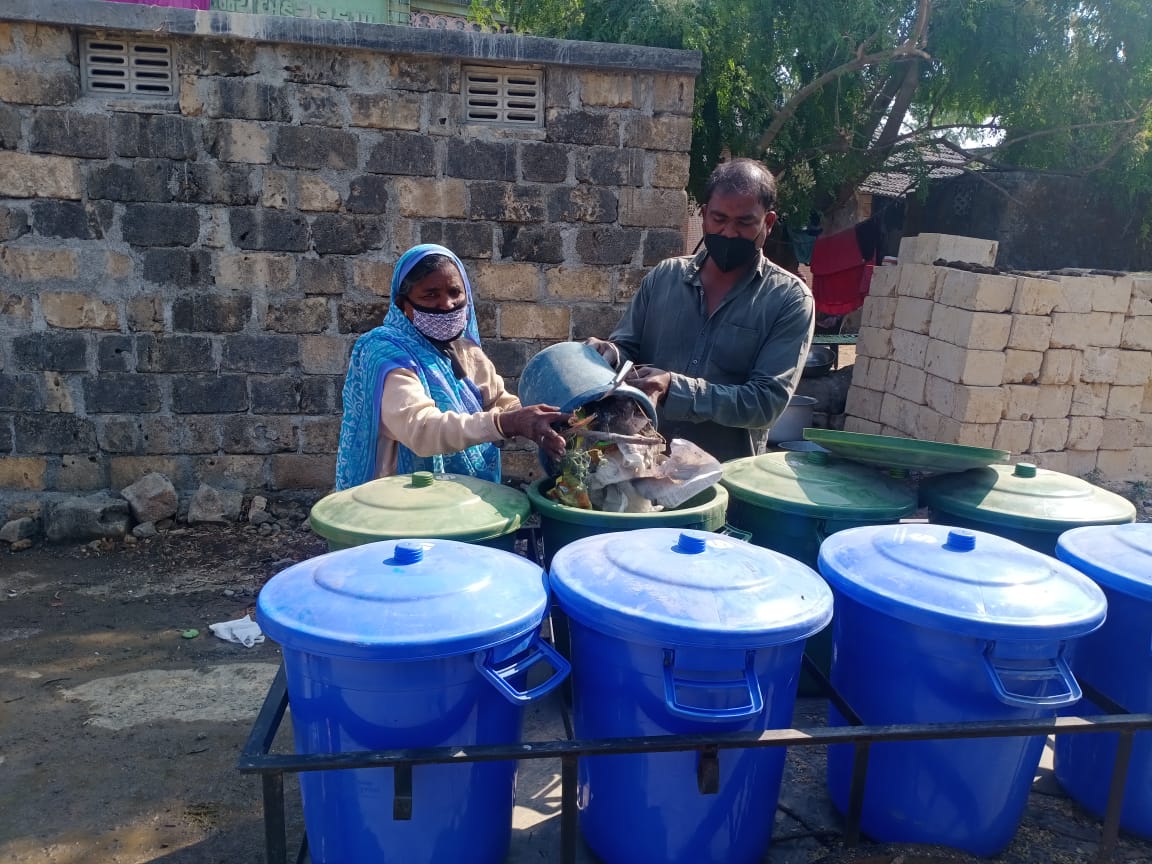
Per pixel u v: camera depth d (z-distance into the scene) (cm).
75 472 522
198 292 511
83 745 304
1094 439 623
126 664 369
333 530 219
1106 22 762
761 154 763
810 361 768
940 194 992
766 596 181
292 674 178
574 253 540
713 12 670
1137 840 235
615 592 181
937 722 199
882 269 690
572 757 173
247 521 536
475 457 279
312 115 500
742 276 301
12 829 256
